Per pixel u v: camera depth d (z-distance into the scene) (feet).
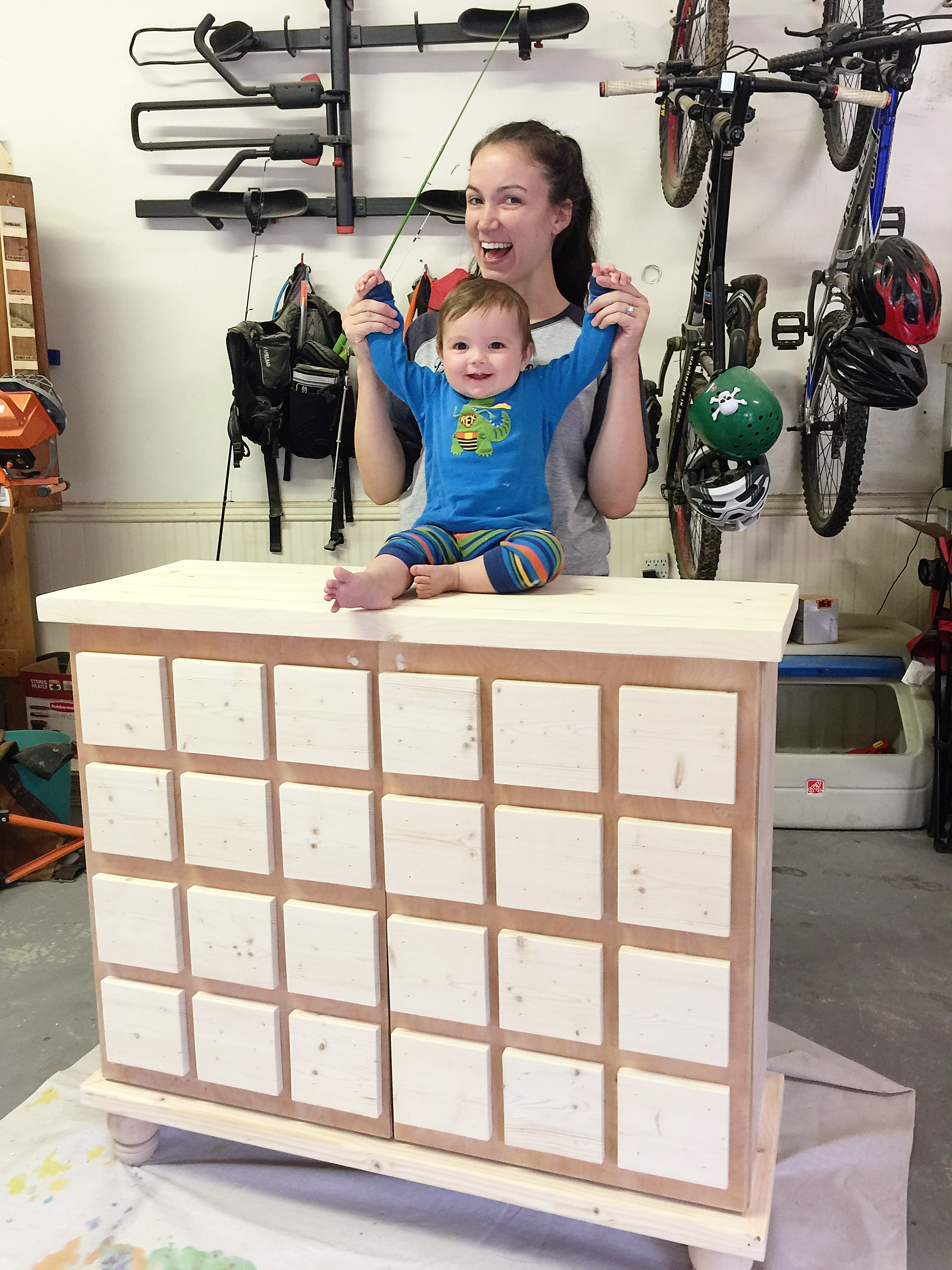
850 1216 5.34
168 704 5.16
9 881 9.25
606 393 5.48
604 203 11.18
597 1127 4.68
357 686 4.73
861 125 9.59
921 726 10.36
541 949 4.62
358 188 11.44
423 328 5.68
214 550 12.30
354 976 5.00
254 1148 5.92
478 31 10.50
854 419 9.68
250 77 11.39
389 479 5.82
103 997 5.56
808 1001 7.44
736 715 4.15
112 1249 5.16
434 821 4.69
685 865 4.32
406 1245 5.17
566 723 4.38
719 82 8.48
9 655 11.65
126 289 11.93
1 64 11.64
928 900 8.92
